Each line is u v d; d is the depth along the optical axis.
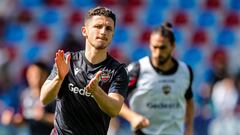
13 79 39.62
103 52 15.02
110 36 14.80
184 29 42.47
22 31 42.25
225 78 34.31
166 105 20.28
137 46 41.56
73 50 39.31
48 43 41.75
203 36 42.28
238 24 42.69
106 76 15.07
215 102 33.59
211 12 42.91
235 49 41.91
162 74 20.14
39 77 23.48
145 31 42.03
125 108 19.52
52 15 42.69
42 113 22.78
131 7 42.72
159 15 42.62
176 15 42.72
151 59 20.22
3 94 37.53
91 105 15.07
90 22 14.78
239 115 33.28
